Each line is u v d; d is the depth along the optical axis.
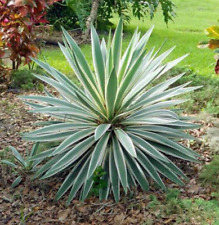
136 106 3.81
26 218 3.45
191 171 3.95
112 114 3.79
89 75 3.85
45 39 9.55
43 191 3.75
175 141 4.00
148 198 3.56
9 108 5.39
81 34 10.28
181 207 3.43
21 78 6.18
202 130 4.73
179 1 17.41
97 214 3.44
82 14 8.93
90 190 3.64
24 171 3.96
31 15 5.94
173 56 8.41
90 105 3.71
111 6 10.38
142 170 3.81
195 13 15.05
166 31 11.55
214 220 3.26
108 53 3.83
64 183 3.62
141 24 12.48
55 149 3.57
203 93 5.67
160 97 3.83
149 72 3.96
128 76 3.60
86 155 3.80
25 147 4.44
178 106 5.34
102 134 3.39
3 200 3.67
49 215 3.48
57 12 10.33
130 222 3.32
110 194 3.65
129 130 3.81
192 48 9.32
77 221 3.39
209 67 7.49
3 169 4.02
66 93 3.94
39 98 3.91
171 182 3.80
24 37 5.90
